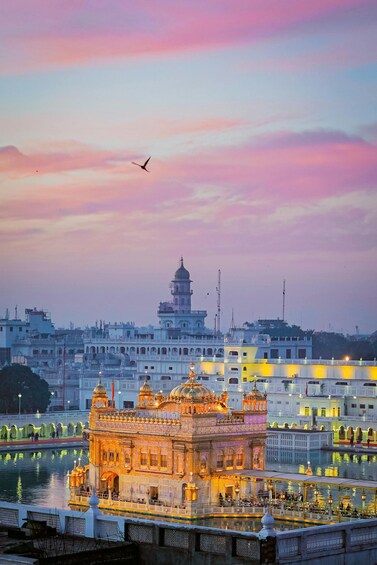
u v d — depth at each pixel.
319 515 175.88
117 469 199.00
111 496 197.88
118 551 100.75
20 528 108.38
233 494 191.00
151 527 102.50
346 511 178.25
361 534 102.81
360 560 102.31
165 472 191.00
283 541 97.06
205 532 99.50
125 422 197.88
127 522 104.12
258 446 198.38
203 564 99.00
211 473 189.88
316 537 99.38
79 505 199.75
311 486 197.00
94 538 104.38
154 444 193.38
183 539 100.75
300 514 178.00
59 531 108.12
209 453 190.12
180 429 189.25
